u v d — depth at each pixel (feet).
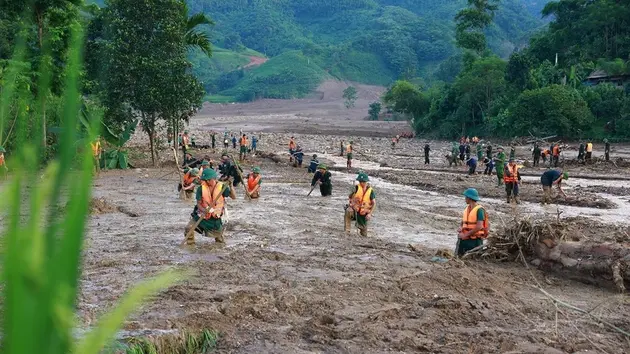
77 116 2.05
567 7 276.41
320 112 537.65
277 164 127.85
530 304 27.63
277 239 42.42
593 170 123.03
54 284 1.80
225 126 358.02
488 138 237.86
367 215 45.80
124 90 96.68
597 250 32.60
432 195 82.12
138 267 31.55
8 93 2.25
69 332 1.82
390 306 26.08
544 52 274.57
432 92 296.10
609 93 218.18
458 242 38.29
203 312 23.89
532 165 132.87
